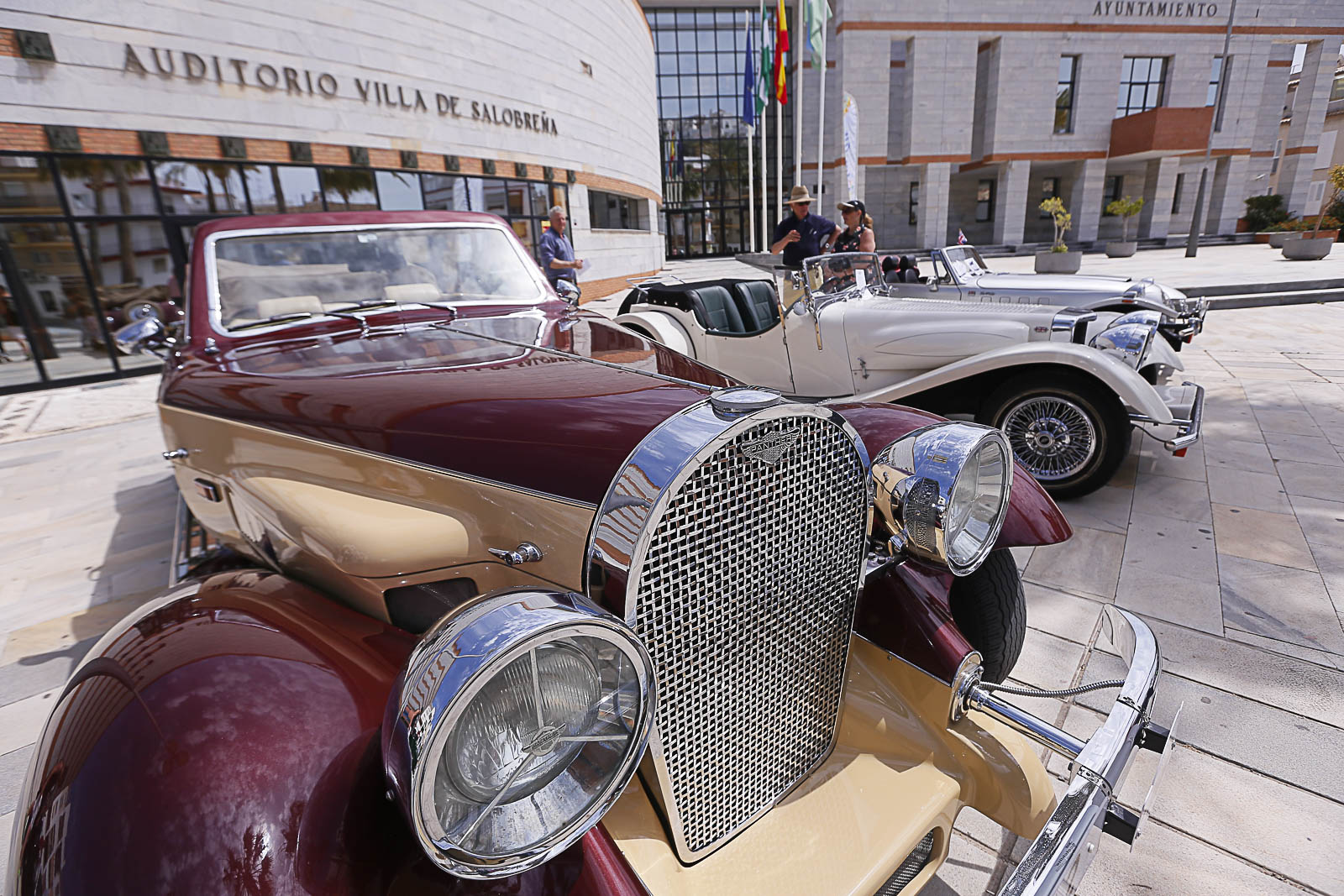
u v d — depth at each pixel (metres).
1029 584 2.93
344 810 0.89
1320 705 2.15
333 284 2.57
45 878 0.82
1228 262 16.75
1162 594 2.80
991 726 1.49
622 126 17.53
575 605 0.90
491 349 1.92
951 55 24.16
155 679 1.01
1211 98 26.19
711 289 4.74
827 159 27.34
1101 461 3.60
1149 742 1.35
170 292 9.01
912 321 4.07
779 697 1.31
